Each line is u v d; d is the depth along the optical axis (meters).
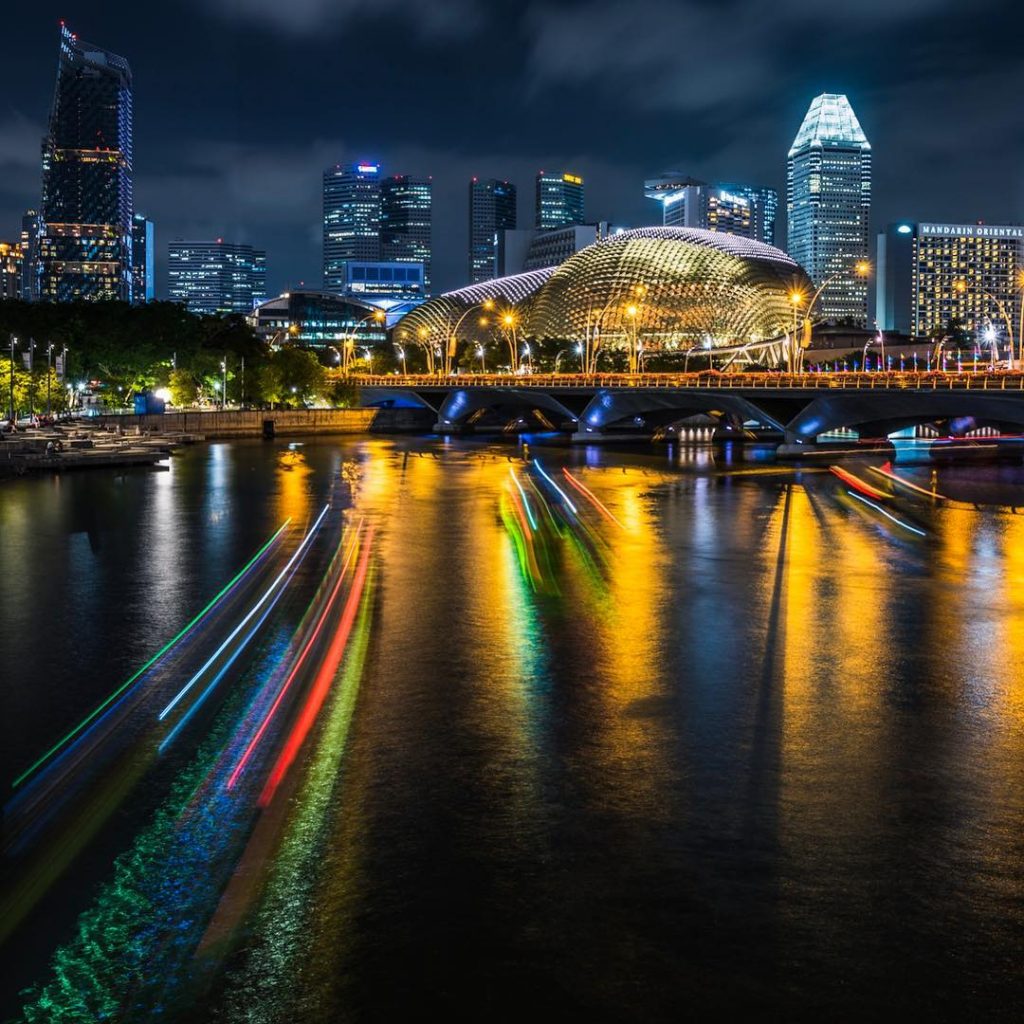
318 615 33.22
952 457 113.69
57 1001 12.27
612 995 12.30
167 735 21.45
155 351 158.12
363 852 15.95
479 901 14.43
